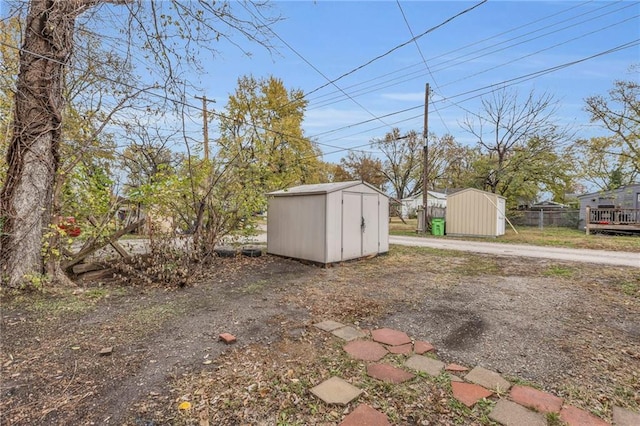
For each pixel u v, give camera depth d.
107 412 1.92
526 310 3.85
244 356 2.65
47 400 2.03
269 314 3.69
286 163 12.59
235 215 6.58
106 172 5.88
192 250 5.57
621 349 2.79
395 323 3.44
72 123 5.24
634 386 2.22
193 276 5.25
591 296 4.44
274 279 5.43
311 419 1.87
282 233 7.38
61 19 4.43
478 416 1.89
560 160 16.94
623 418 1.87
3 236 4.32
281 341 2.95
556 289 4.82
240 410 1.95
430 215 14.92
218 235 6.34
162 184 5.36
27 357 2.59
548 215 18.42
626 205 15.79
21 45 4.57
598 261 7.25
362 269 6.35
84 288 4.60
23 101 4.42
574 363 2.55
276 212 7.52
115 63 5.05
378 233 7.99
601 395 2.11
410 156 27.92
